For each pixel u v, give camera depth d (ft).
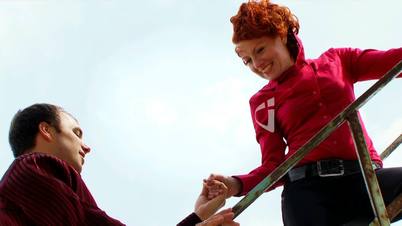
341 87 12.22
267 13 12.38
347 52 12.73
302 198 11.73
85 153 12.98
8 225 10.68
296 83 12.31
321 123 11.94
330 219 11.42
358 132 10.08
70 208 10.94
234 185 11.86
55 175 11.51
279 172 10.18
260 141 12.69
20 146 12.51
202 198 11.71
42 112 12.64
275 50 12.37
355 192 11.55
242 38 12.39
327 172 11.53
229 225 10.40
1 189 11.30
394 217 10.80
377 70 12.25
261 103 12.75
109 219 11.23
